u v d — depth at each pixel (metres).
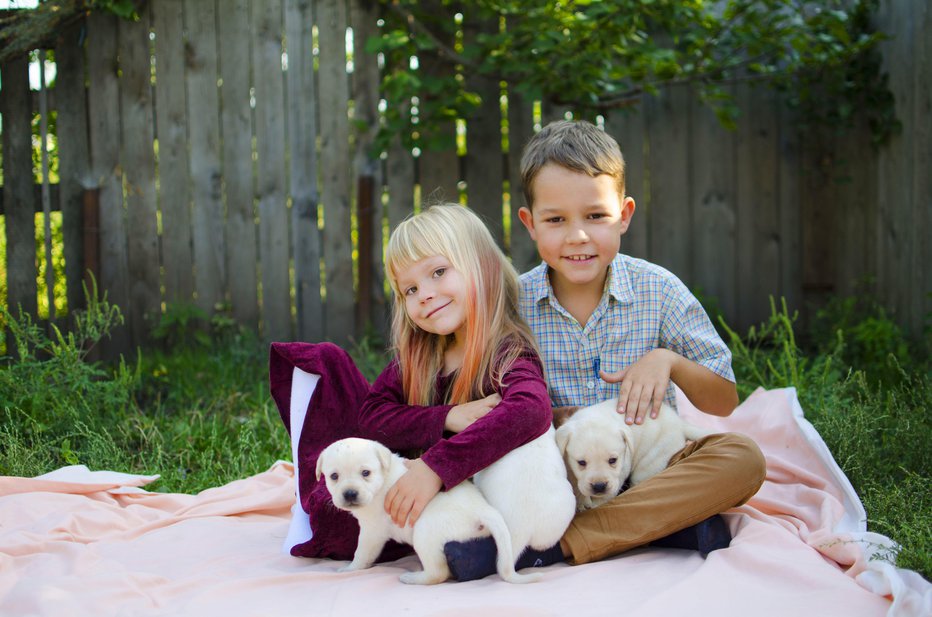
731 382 3.35
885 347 5.52
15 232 6.48
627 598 2.56
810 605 2.46
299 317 6.82
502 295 3.19
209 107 6.66
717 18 6.65
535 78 6.02
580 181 3.12
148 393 5.87
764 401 4.42
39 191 6.53
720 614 2.42
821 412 4.28
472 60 6.41
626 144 6.81
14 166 6.46
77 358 5.19
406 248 3.10
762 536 2.90
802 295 6.91
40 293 6.62
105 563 2.97
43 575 2.83
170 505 3.82
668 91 6.80
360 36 6.63
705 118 6.81
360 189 6.73
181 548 3.24
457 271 3.08
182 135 6.67
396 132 6.34
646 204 6.87
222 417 5.23
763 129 6.81
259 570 2.98
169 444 4.74
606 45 6.00
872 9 6.34
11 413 4.73
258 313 6.81
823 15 6.07
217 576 2.88
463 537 2.72
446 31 6.61
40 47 6.36
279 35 6.63
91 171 6.63
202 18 6.61
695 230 6.88
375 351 6.72
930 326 5.31
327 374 3.35
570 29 6.01
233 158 6.70
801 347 6.67
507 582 2.70
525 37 6.08
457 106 6.33
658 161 6.84
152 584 2.79
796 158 6.81
